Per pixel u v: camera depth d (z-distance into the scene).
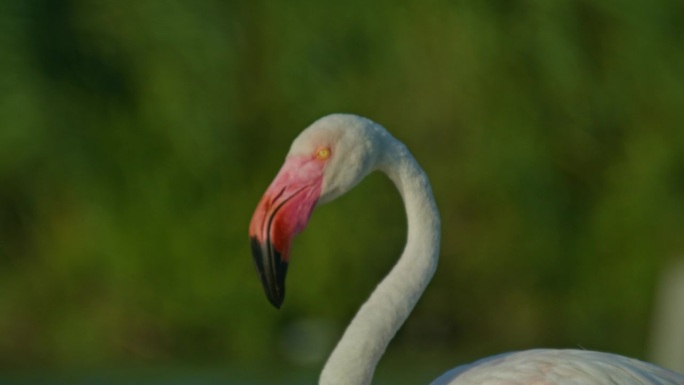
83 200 14.10
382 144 6.13
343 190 6.08
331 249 13.85
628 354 14.06
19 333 13.84
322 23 14.20
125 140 14.17
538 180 14.19
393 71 14.20
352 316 13.95
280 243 6.02
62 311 13.95
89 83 14.25
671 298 13.26
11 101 14.04
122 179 14.13
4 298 13.97
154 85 14.16
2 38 14.12
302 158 6.07
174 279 13.92
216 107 14.11
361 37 14.22
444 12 14.17
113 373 12.93
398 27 14.20
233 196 14.11
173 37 14.13
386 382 11.95
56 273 14.03
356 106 14.16
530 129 14.25
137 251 13.95
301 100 14.13
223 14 14.19
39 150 14.08
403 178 6.16
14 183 14.19
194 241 13.95
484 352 13.98
